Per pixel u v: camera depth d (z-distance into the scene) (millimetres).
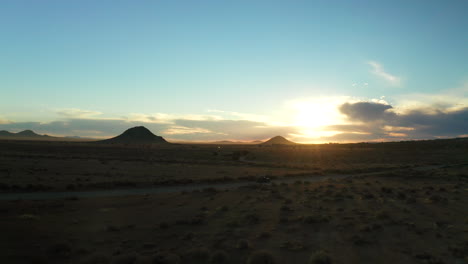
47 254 11078
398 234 14242
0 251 11008
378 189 33656
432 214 19047
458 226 15750
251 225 16406
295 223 16766
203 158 118625
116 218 18672
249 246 12242
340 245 12523
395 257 11039
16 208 21141
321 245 12539
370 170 71562
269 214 19609
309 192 31875
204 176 52938
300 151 158875
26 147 140750
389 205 22609
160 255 10648
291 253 11477
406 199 25594
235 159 119125
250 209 21516
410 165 85188
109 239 13562
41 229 14984
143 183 39594
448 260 10672
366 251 11727
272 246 12383
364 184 39906
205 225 16516
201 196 29562
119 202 25594
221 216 19188
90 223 17078
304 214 19406
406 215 18719
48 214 19531
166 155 126688
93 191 33375
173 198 28156
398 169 75188
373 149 156750
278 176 55094
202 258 10891
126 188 36562
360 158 119812
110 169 59750
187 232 14875
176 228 15820
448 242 12883
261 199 26750
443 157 110812
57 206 22859
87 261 10148
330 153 142375
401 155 123250
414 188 34375
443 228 15375
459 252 11453
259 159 123438
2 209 20484
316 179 52594
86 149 146500
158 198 28125
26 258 10516
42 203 23688
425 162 95812
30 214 18984
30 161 70188
